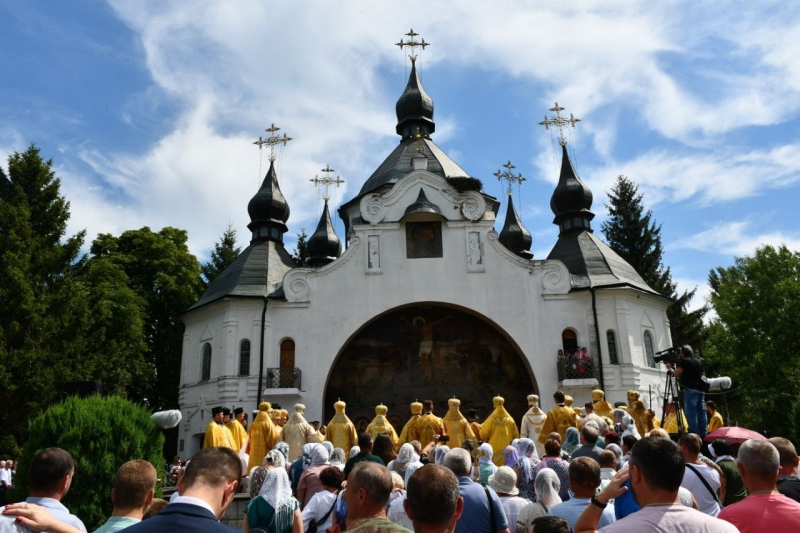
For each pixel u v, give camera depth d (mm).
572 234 38281
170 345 46375
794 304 44625
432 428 19781
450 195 34312
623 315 32969
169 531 3941
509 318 32656
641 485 4473
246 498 15320
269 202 38875
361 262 33406
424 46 48375
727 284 49438
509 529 7688
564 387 31203
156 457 14453
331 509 8344
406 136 46094
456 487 4410
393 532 4219
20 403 28531
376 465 5238
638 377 32156
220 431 17094
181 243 50250
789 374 44625
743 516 5211
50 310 30984
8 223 32438
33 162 35219
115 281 42125
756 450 5395
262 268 35250
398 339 33094
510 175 50250
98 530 5039
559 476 9352
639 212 55344
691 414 14711
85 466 13148
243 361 32250
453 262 33438
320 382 31672
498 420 20078
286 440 18594
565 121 41375
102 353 36312
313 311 32750
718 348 48906
